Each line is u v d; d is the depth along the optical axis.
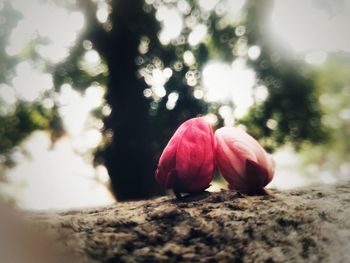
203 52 0.70
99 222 0.10
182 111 0.63
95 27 0.64
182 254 0.10
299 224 0.10
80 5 0.66
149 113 0.62
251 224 0.10
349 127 1.02
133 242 0.10
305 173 0.94
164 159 0.12
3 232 0.10
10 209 0.10
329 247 0.10
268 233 0.10
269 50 0.77
